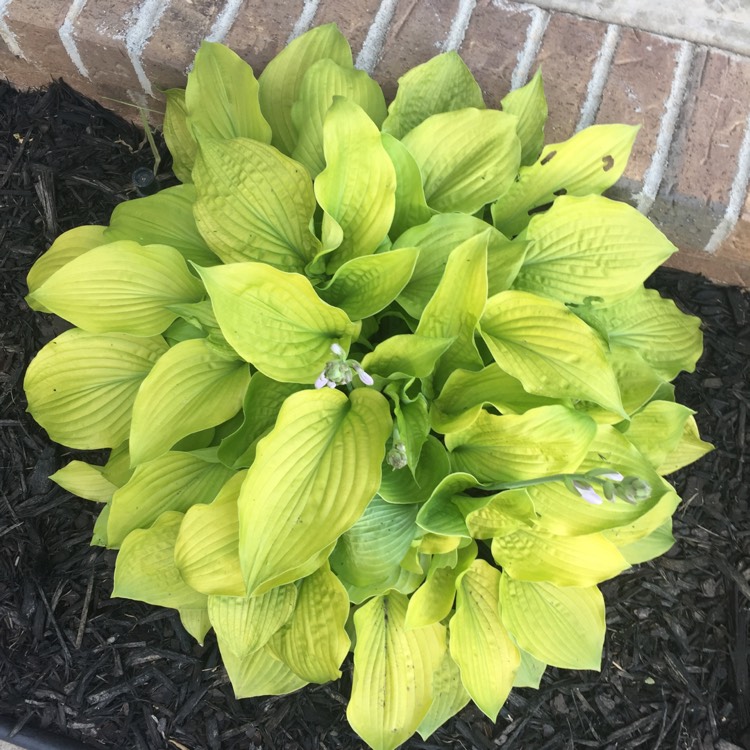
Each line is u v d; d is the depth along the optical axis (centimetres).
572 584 62
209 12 74
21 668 76
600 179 65
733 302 81
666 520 69
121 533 63
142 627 76
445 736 73
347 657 75
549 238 63
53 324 82
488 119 62
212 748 73
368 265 57
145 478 63
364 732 64
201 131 61
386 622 66
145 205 66
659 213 73
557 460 57
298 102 65
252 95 65
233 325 53
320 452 55
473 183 64
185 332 64
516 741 73
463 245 53
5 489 79
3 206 84
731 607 76
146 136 84
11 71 83
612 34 74
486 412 57
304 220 61
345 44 68
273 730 73
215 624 61
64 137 84
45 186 83
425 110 66
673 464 69
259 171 59
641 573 77
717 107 72
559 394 57
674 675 75
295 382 56
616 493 49
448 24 73
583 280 63
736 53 74
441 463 58
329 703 74
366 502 53
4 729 74
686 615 76
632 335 70
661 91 72
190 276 63
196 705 74
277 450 54
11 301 82
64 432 66
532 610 65
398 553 59
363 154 57
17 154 84
